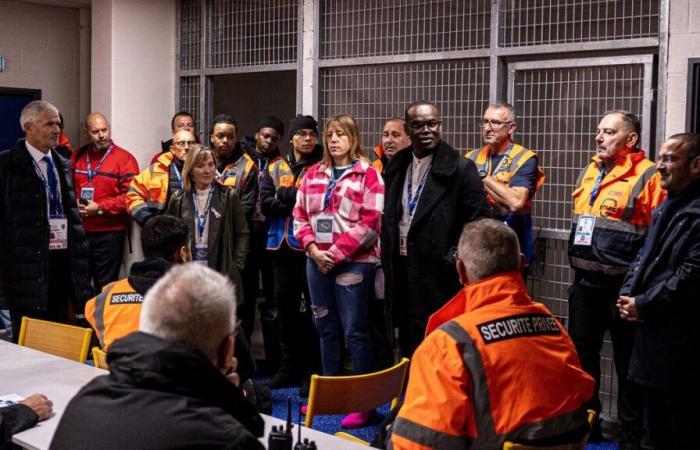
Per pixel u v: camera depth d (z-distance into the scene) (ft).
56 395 9.07
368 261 14.69
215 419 5.24
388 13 18.29
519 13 16.25
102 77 22.11
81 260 15.90
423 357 7.18
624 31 14.93
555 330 7.63
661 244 11.60
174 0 22.71
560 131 15.90
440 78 17.57
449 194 13.51
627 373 13.12
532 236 15.42
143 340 5.34
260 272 20.33
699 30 14.06
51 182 15.49
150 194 18.74
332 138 14.89
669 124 14.48
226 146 18.47
